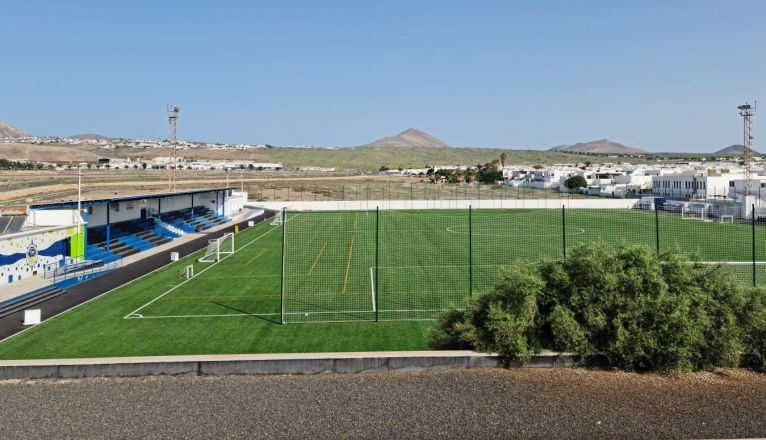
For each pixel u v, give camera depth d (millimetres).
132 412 10297
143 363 12352
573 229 51375
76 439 9195
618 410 9961
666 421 9484
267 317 19688
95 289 25438
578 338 12164
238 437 9164
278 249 40719
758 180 70625
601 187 102812
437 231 50656
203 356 12688
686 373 11820
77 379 12203
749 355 12422
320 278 28234
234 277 28859
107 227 36594
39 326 18531
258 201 82938
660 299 12148
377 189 109000
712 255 34781
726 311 12289
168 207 54906
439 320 14500
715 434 9000
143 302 22453
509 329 12258
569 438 8930
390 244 41938
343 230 52688
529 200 78938
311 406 10414
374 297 23266
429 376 11961
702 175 79438
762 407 10055
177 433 9359
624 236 45562
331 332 17375
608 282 12516
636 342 11844
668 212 69000
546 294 13078
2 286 24828
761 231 48000
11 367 12258
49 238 29469
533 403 10320
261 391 11266
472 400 10531
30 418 10109
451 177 147500
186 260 35594
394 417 9828
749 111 65062
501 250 37969
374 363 12375
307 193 99312
